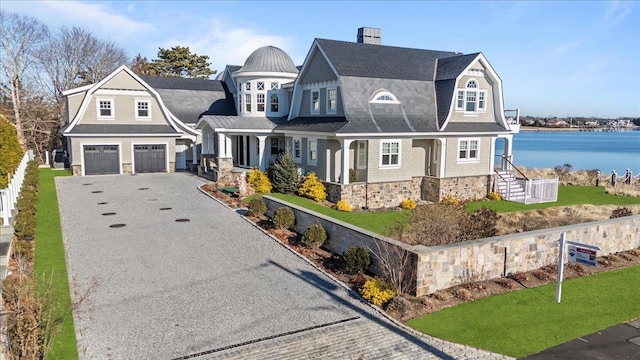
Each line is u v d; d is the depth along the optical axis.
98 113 30.59
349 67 25.52
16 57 47.50
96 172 30.45
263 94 31.61
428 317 10.62
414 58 28.86
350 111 24.09
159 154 32.12
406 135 25.09
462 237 14.34
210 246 15.73
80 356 8.78
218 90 38.75
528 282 12.77
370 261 13.47
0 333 7.66
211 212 20.39
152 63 59.91
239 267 13.82
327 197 24.83
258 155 31.03
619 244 15.63
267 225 18.02
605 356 8.95
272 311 10.91
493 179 28.28
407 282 11.95
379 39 31.91
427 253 11.59
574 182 33.97
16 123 47.34
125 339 9.49
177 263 14.06
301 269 13.75
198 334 9.76
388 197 25.31
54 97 51.88
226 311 10.88
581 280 13.01
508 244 13.03
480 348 9.27
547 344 9.41
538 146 105.94
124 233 17.02
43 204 21.09
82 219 18.78
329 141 25.03
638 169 52.03
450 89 26.53
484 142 28.12
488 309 11.04
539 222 20.22
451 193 26.64
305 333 9.87
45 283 11.98
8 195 15.64
